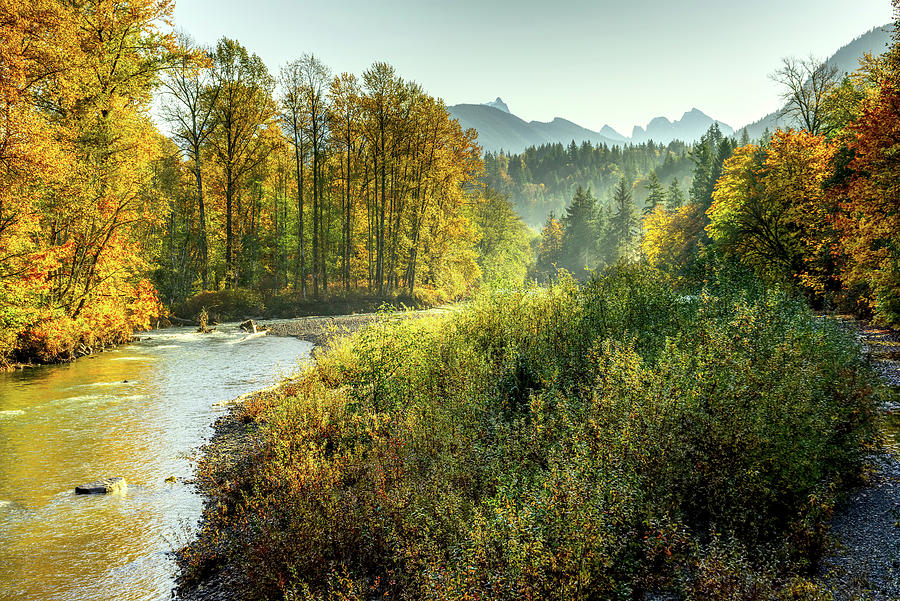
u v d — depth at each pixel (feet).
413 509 22.11
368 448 32.14
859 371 30.58
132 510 29.76
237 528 25.79
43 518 28.78
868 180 62.03
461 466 24.70
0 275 66.74
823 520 21.48
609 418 23.79
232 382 64.23
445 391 36.27
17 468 35.96
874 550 19.62
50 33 69.21
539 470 21.53
